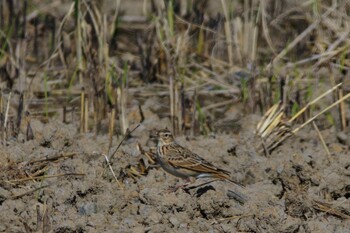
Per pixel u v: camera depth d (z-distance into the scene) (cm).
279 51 1764
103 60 1562
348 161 1228
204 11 1805
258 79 1606
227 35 1717
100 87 1505
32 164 1193
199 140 1363
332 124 1490
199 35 1769
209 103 1599
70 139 1281
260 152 1338
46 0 2053
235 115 1545
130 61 1772
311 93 1522
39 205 1055
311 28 1633
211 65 1739
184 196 1073
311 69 1585
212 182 1184
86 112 1406
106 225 1018
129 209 1066
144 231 993
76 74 1647
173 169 1186
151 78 1694
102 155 1205
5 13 1753
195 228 1030
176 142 1299
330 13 1628
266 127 1380
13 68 1636
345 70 1622
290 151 1348
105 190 1111
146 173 1223
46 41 1848
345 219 1090
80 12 1593
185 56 1677
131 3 2175
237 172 1224
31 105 1535
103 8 1639
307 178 1170
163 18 1647
